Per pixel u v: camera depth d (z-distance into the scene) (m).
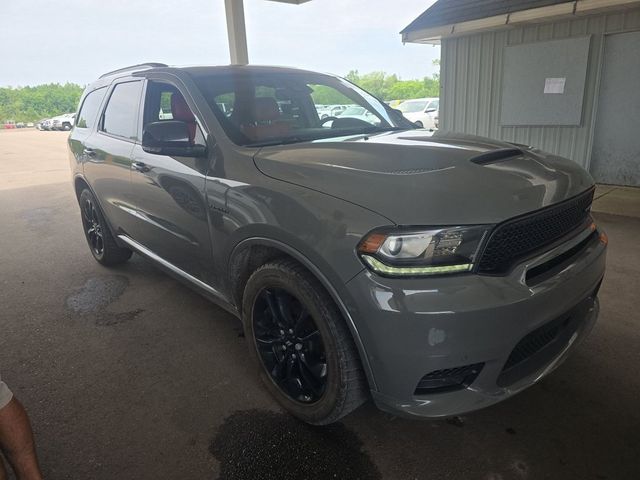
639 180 7.07
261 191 2.13
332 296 1.84
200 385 2.59
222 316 3.41
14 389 2.60
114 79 3.86
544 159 2.34
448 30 7.61
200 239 2.64
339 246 1.78
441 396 1.79
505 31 7.65
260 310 2.33
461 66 8.38
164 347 3.00
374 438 2.16
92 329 3.27
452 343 1.67
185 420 2.31
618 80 6.86
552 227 1.96
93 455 2.10
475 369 1.78
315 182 1.98
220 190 2.36
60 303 3.71
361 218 1.76
